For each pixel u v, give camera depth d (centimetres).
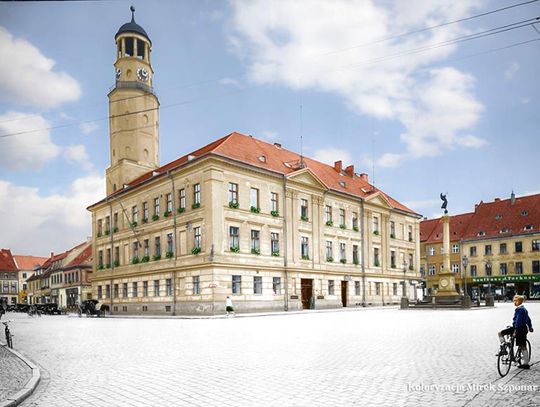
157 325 2964
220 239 4250
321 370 1153
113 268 5650
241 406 842
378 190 6462
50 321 3966
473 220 8862
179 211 4606
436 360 1279
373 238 6219
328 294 5344
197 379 1084
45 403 906
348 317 3316
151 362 1351
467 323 2533
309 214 5231
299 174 5081
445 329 2178
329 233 5481
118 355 1517
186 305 4425
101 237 5994
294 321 2978
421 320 2830
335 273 5459
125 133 5872
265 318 3456
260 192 4716
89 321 3828
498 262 8181
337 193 5631
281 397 899
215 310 4116
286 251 4862
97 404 888
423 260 9225
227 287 4247
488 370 1129
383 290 6284
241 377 1091
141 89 5931
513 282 7944
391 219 6669
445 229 4575
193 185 4497
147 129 5981
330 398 887
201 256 4278
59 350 1694
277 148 5666
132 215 5403
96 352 1609
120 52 5984
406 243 6931
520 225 8100
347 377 1070
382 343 1661
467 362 1241
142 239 5172
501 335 1084
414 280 6975
